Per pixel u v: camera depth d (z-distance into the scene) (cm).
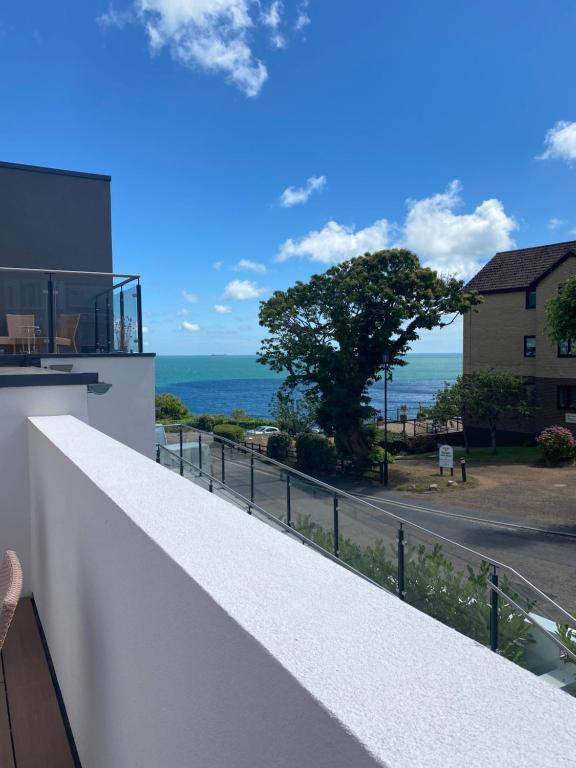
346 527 575
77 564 225
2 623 163
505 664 75
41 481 328
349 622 87
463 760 56
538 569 1331
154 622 130
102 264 1276
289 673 73
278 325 2831
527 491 2144
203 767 103
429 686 69
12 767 235
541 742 58
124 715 161
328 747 65
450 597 482
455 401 3116
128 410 741
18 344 758
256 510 687
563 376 2961
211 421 4784
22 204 1198
